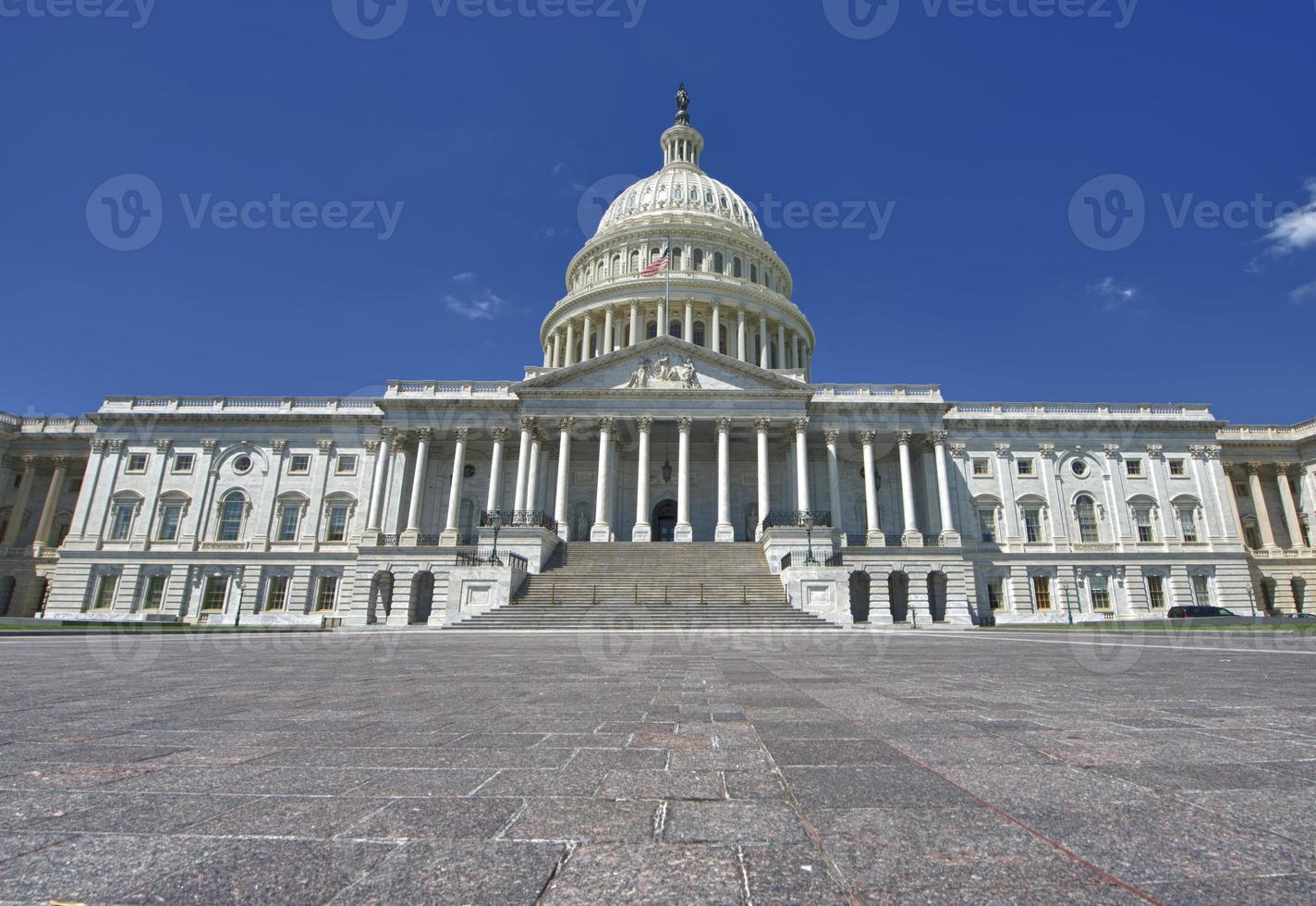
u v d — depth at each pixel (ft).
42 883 7.26
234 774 12.26
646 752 14.15
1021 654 47.01
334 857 8.14
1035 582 177.37
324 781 11.73
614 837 8.90
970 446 186.70
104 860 8.00
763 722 17.80
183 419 189.37
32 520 201.57
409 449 184.85
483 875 7.58
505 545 132.98
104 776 12.09
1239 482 210.18
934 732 16.14
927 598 153.99
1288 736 15.46
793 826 9.29
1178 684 26.78
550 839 8.80
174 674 32.91
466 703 21.98
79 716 19.10
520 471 164.76
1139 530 181.37
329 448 188.03
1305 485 204.13
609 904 6.73
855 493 188.24
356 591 151.02
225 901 6.80
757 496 187.11
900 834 8.89
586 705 21.21
